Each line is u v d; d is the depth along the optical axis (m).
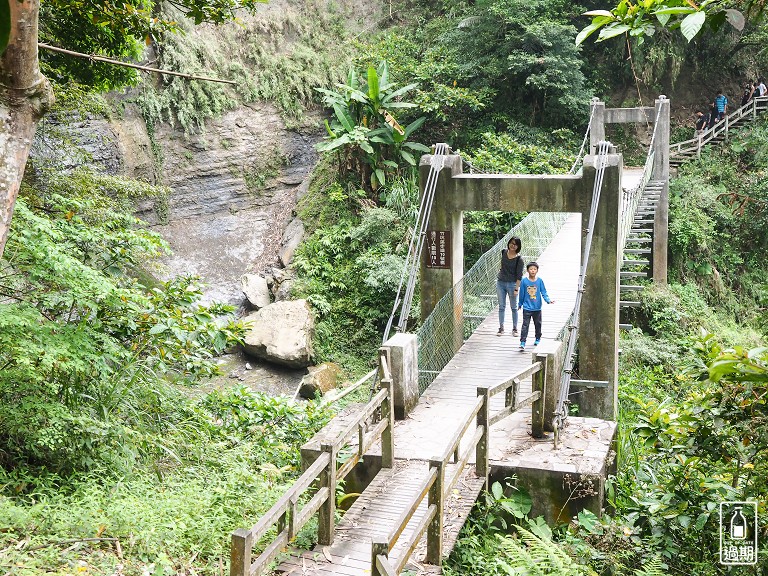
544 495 7.21
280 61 22.05
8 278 6.99
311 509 5.54
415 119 21.94
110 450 6.79
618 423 8.96
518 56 21.19
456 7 23.81
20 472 6.28
